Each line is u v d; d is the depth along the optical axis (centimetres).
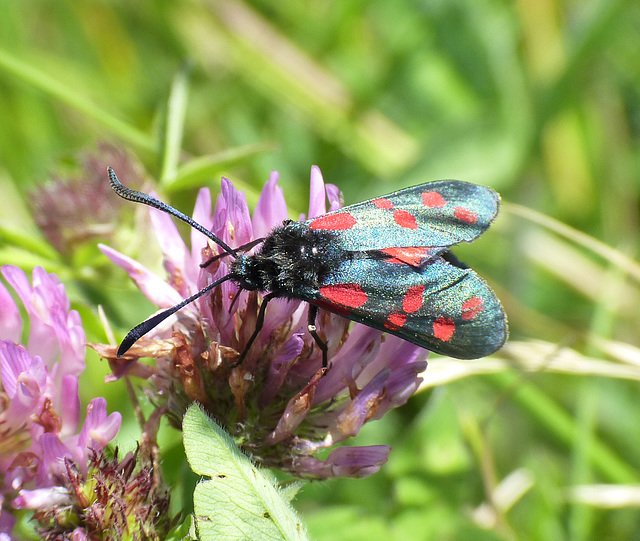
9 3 24
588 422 20
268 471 15
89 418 15
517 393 20
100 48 25
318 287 15
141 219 19
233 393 15
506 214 24
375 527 18
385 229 15
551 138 24
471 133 24
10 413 15
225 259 15
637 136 25
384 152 25
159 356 15
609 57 25
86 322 18
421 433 19
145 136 21
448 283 15
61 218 19
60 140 23
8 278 15
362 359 15
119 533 15
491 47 26
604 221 25
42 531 15
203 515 15
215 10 25
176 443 16
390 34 26
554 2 26
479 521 19
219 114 25
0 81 23
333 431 15
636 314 23
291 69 25
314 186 16
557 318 23
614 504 19
